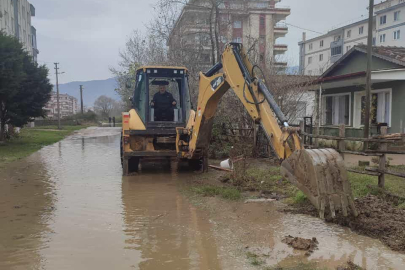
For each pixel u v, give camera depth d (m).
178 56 18.23
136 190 7.73
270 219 5.50
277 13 38.62
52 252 4.34
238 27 24.00
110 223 5.44
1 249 4.44
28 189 7.93
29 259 4.14
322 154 5.07
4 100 19.33
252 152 11.73
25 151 16.00
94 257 4.18
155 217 5.72
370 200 5.79
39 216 5.85
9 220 5.63
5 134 22.14
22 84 19.94
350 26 58.66
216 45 16.48
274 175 8.38
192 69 17.55
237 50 7.02
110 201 6.79
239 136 12.39
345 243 4.47
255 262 3.96
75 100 170.88
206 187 7.54
